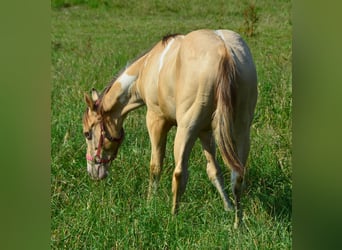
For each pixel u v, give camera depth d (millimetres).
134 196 11711
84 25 30812
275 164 12078
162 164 11766
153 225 10102
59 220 10727
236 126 10070
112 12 33844
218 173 11305
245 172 10781
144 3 34156
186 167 10234
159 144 11609
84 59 21906
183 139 10039
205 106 9750
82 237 10203
